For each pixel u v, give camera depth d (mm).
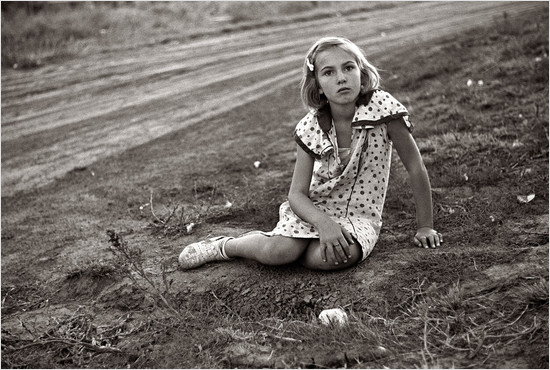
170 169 5434
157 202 4617
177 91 8844
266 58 10305
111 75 10438
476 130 4812
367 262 3068
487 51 6945
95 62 11555
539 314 2412
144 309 3104
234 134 6297
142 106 8258
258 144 5785
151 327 2932
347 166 3066
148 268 3457
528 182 3740
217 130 6562
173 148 6141
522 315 2434
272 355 2484
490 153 4277
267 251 3062
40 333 3059
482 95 5551
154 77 9977
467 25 10156
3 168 6324
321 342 2492
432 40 8805
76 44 12812
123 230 4164
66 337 2936
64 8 15344
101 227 4297
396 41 9828
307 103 3146
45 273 3713
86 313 3182
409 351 2361
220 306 3000
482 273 2793
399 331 2506
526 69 5906
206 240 3391
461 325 2439
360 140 3037
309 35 12047
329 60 2973
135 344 2791
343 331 2523
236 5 15953
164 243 3818
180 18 15133
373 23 12508
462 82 6105
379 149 3098
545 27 7227
